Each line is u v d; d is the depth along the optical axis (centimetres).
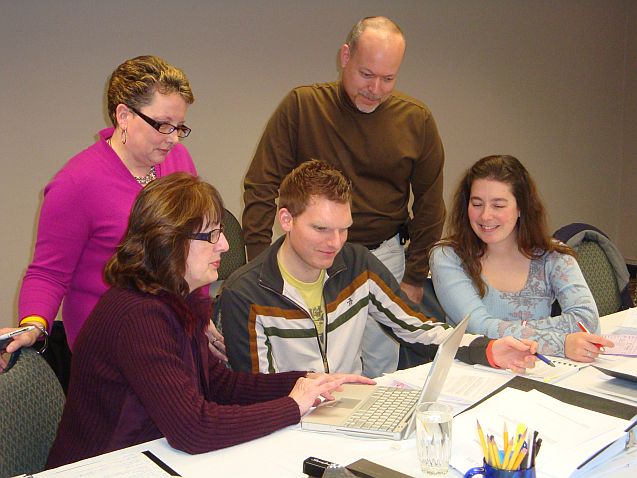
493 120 548
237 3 414
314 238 170
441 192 263
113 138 189
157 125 177
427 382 135
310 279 183
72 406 138
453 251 216
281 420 138
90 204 181
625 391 158
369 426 136
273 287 179
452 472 120
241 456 129
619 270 263
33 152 364
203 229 136
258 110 432
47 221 179
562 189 608
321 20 448
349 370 192
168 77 176
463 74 522
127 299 134
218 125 418
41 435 145
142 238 134
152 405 129
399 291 199
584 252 260
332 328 187
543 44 568
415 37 490
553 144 593
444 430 118
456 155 530
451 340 140
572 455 121
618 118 637
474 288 214
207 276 139
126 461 126
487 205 206
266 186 250
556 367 175
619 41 625
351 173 246
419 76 498
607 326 219
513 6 542
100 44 373
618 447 127
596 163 628
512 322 199
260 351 175
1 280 363
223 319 179
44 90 362
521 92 561
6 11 347
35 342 168
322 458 127
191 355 141
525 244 214
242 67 421
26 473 140
